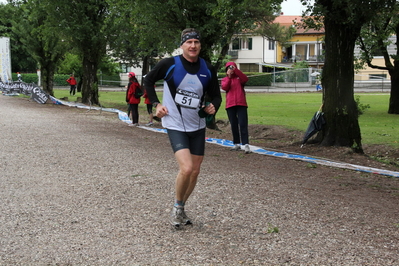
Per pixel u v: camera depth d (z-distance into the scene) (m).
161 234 4.43
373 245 4.23
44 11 24.36
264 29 29.03
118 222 4.77
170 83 4.58
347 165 8.45
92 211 5.14
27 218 4.85
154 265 3.69
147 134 13.00
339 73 10.38
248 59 67.25
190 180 4.74
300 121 17.12
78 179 6.70
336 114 10.45
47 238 4.27
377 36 19.73
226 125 17.25
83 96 25.44
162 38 15.77
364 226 4.83
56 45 28.27
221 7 11.71
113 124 15.43
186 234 4.44
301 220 4.97
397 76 21.33
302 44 68.19
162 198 5.75
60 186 6.25
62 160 8.16
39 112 18.52
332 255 3.95
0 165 7.57
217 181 6.79
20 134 11.37
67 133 12.06
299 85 56.56
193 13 14.43
